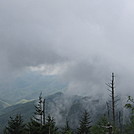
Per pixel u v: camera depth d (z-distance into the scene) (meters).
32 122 40.06
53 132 43.72
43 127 39.50
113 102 28.81
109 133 13.02
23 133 44.91
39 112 41.50
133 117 15.49
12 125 45.28
